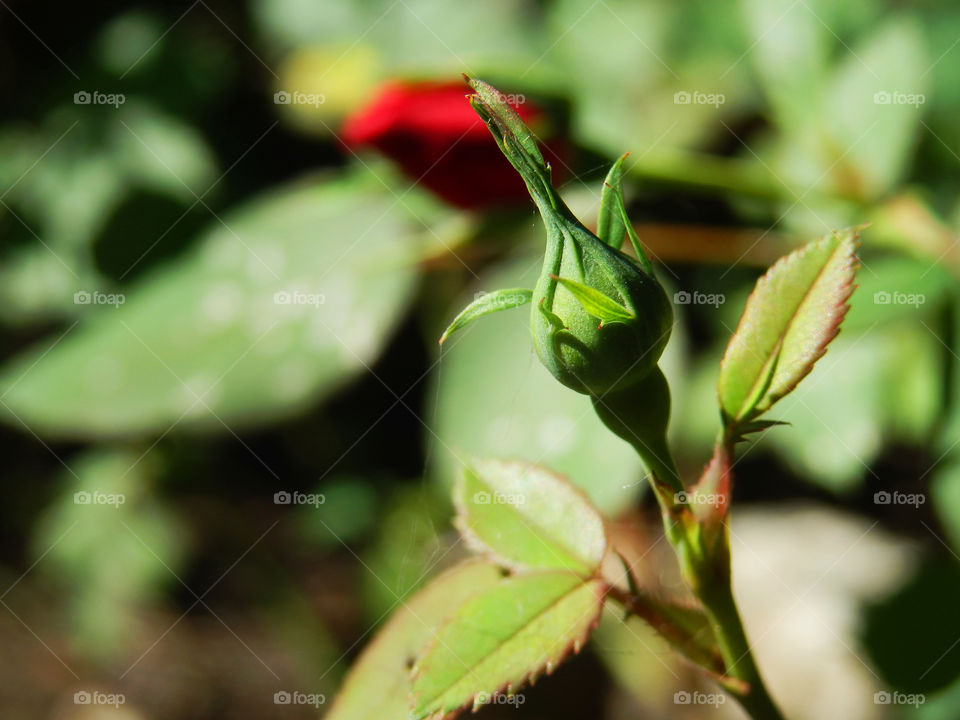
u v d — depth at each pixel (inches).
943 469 10.1
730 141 13.6
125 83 16.9
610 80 13.8
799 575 15.1
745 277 13.1
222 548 17.9
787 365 6.1
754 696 6.1
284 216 10.2
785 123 10.7
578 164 9.1
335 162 16.4
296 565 17.5
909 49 10.5
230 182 16.3
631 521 11.0
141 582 17.8
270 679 16.4
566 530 6.4
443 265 9.7
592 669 15.7
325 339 9.8
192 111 16.7
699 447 13.3
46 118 16.9
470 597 6.2
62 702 16.6
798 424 11.1
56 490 18.7
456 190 8.9
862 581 14.6
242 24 17.0
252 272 10.0
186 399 9.7
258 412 9.7
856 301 9.5
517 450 8.8
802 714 14.0
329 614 16.7
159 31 17.1
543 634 6.1
